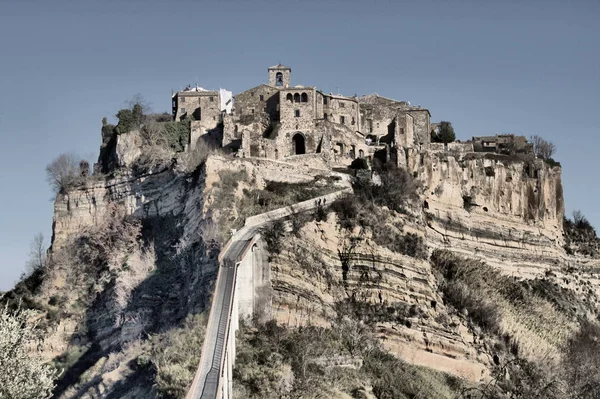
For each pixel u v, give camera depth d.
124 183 139.00
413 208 138.25
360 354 108.25
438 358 118.50
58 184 144.88
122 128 146.88
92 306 123.06
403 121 160.62
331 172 139.75
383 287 120.00
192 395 75.69
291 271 109.81
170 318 107.69
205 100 152.50
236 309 97.25
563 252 166.50
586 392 128.75
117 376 98.19
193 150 137.62
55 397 105.50
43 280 131.88
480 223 153.00
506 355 128.12
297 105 149.12
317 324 108.69
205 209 117.88
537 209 163.62
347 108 157.75
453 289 132.38
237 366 91.38
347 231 122.81
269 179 131.75
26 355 68.94
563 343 145.00
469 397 113.19
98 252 131.75
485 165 159.00
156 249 125.31
